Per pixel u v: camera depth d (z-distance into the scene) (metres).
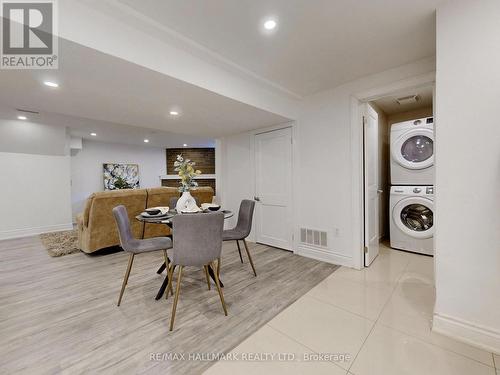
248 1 1.46
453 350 1.41
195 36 1.81
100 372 1.28
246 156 4.02
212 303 2.01
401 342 1.49
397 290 2.18
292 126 3.28
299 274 2.59
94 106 2.54
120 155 7.43
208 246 1.80
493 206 1.36
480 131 1.38
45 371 1.29
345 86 2.73
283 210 3.49
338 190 2.84
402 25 1.70
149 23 1.62
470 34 1.40
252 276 2.56
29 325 1.71
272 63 2.24
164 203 3.82
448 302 1.53
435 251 1.57
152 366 1.32
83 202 6.71
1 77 1.83
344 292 2.16
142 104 2.49
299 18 1.62
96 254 3.39
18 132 4.39
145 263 3.01
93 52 1.52
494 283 1.37
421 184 3.13
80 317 1.81
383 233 3.99
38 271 2.76
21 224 4.56
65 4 1.39
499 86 1.32
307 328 1.65
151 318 1.80
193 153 8.27
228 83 2.32
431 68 2.15
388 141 4.07
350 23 1.67
